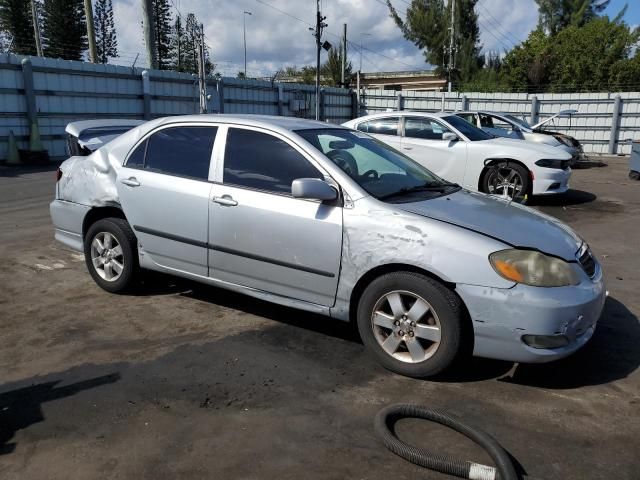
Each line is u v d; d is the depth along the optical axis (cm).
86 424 303
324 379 356
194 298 495
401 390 344
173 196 442
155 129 474
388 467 271
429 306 344
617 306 491
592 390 346
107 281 499
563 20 4925
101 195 492
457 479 264
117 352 389
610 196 1140
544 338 326
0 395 332
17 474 263
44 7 4034
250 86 2323
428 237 344
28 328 428
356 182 381
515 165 940
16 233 741
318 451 282
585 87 3903
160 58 4747
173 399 329
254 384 348
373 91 2858
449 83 3788
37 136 1589
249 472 266
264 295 414
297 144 403
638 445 290
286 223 388
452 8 3919
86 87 1723
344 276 371
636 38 4028
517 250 336
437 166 990
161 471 266
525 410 323
